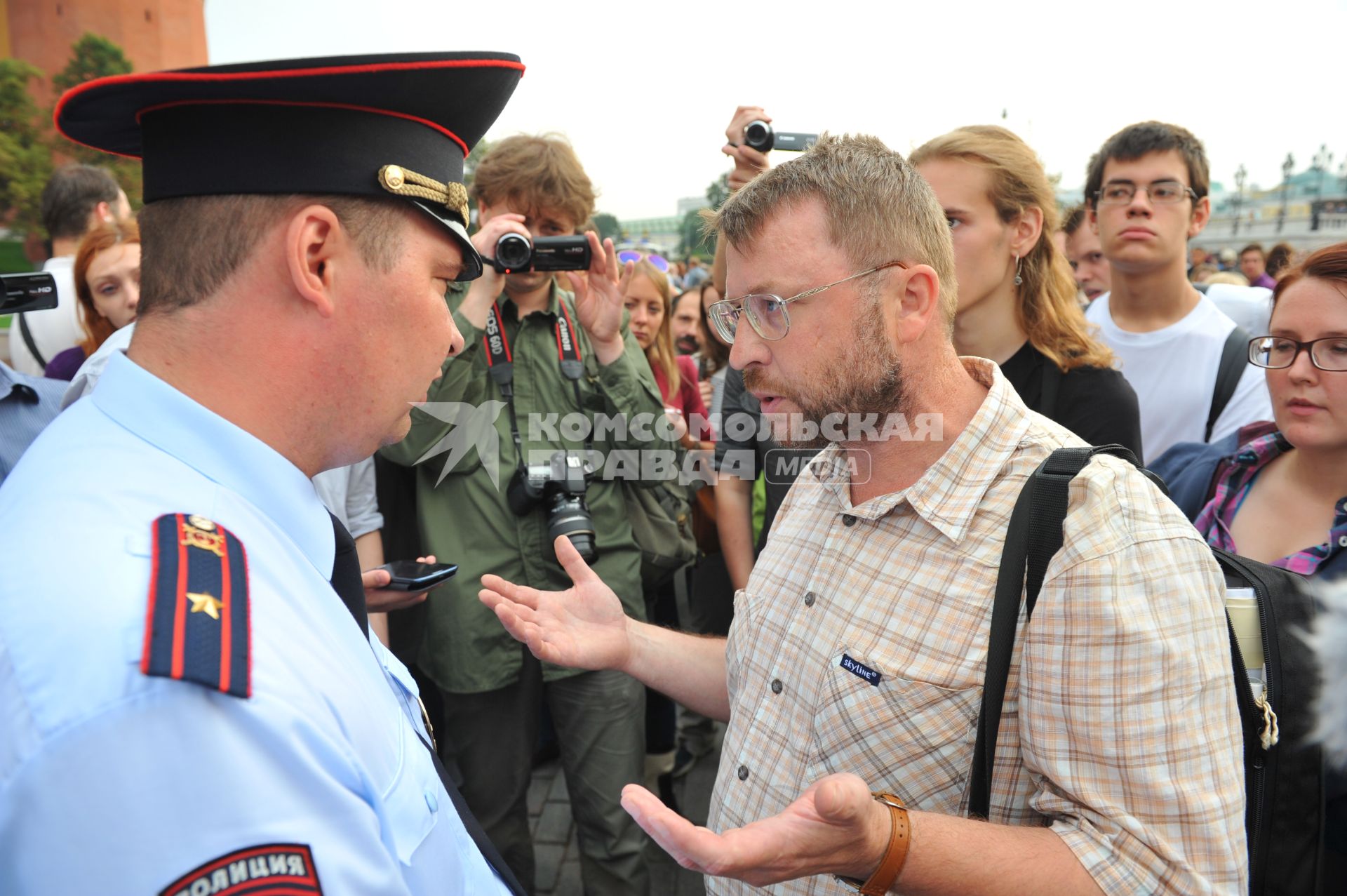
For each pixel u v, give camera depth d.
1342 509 1.51
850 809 0.81
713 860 0.77
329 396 0.85
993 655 1.00
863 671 1.08
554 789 3.29
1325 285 1.52
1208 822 0.87
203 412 0.79
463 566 2.23
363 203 0.82
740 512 2.69
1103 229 2.94
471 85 0.90
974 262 1.87
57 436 0.77
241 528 0.76
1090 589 0.92
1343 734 1.19
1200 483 1.88
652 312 3.70
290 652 0.70
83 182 3.59
